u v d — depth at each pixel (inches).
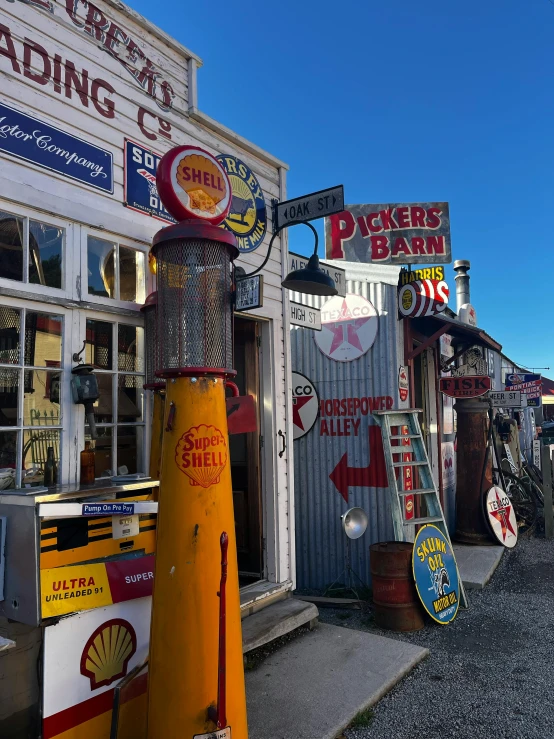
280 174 220.7
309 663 163.8
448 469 359.3
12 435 122.9
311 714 135.4
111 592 111.3
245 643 160.6
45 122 133.5
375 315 272.2
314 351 285.6
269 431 207.3
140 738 110.6
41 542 102.2
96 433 140.6
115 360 145.6
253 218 203.8
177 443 98.8
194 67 179.8
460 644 185.6
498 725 135.4
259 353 211.3
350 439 273.6
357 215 278.5
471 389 310.8
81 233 139.6
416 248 271.7
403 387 272.1
